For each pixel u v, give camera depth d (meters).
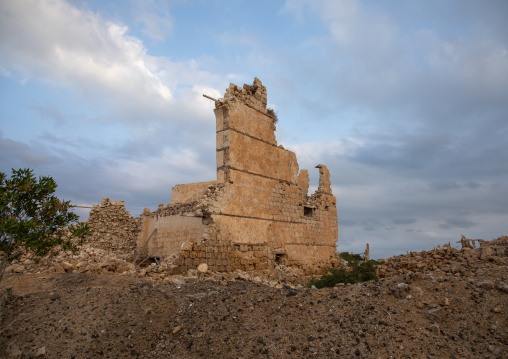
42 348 10.02
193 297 12.80
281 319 10.79
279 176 25.36
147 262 25.69
